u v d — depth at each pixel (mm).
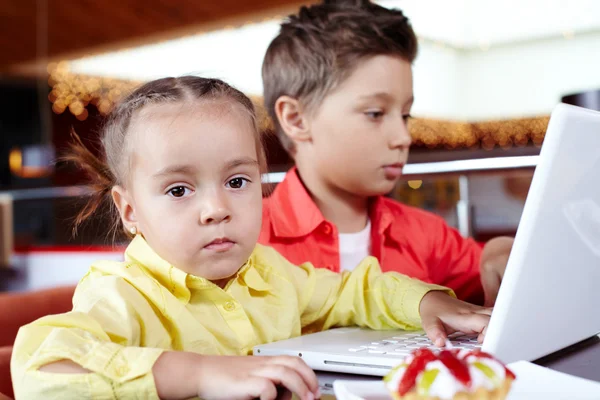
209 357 537
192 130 648
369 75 1067
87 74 5512
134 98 718
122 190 728
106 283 673
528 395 453
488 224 2252
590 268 556
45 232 4172
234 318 737
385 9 1192
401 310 785
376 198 1188
